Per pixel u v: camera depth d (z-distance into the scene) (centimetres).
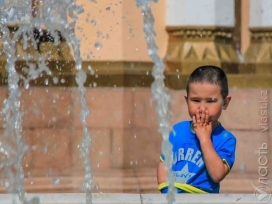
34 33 1525
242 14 1659
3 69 1526
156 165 1609
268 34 1633
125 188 1479
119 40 1591
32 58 1545
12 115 1393
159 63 911
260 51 1630
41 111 1574
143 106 1603
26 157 1556
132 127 1602
